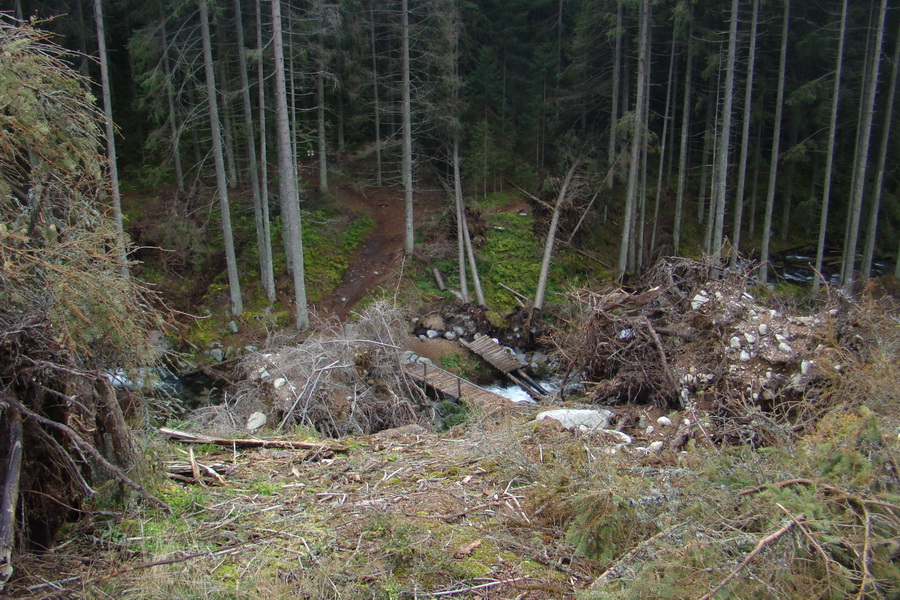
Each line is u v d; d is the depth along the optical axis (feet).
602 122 83.35
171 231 54.95
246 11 57.93
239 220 64.59
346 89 70.44
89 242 10.12
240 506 12.59
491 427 19.56
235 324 52.85
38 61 9.81
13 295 9.36
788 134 75.25
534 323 56.03
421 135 75.10
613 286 58.03
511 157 78.13
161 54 54.19
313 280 60.75
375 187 79.36
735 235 58.75
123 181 67.97
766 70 70.79
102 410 11.34
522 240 67.56
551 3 83.20
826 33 64.08
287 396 31.17
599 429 18.84
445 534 11.53
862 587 7.75
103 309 9.81
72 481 10.94
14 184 10.12
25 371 9.70
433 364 48.21
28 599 8.57
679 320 24.56
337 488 13.91
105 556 10.12
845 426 11.18
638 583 8.35
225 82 56.18
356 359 35.99
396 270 63.26
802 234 74.18
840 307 20.59
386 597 9.50
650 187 77.92
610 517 10.72
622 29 60.29
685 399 21.58
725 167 52.75
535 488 12.95
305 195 68.64
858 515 9.05
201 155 73.00
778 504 9.16
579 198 69.51
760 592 8.15
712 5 64.75
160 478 12.63
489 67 74.13
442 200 75.56
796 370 19.83
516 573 10.37
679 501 11.02
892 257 66.28
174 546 10.57
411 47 66.08
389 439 18.86
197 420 28.89
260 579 9.55
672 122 74.33
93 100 10.50
